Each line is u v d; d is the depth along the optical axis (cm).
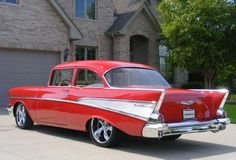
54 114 993
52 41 1972
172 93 811
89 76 931
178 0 2322
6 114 1498
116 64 932
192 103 841
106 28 2331
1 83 1802
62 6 2153
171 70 2739
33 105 1065
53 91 1000
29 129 1116
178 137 1000
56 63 2002
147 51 2533
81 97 916
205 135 1083
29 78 1895
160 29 2516
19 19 1858
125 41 2328
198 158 799
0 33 1795
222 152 862
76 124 934
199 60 2320
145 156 805
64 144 909
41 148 861
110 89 868
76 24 2202
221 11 2292
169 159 783
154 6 2856
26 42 1877
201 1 2256
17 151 826
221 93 892
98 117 871
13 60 1842
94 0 2291
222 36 2312
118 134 855
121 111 826
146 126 782
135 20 2403
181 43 2325
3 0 1816
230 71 2614
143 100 792
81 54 2217
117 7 2555
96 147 880
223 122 888
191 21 2281
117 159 772
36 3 1916
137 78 927
